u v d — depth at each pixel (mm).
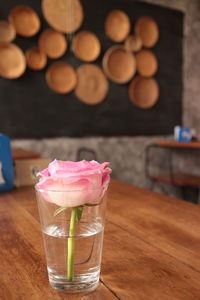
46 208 464
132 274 520
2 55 3041
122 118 3814
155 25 3939
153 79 4004
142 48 3895
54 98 3340
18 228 743
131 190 1109
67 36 3359
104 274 522
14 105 3137
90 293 464
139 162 3996
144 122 4000
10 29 3047
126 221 777
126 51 3742
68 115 3439
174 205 913
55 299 447
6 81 3078
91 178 436
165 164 4262
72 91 3443
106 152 3729
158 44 4039
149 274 519
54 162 454
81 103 3510
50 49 3262
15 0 3072
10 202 976
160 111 4121
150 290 469
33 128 3252
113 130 3764
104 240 661
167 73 4145
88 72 3518
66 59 3377
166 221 772
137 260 570
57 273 465
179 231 706
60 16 3293
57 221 463
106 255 592
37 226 755
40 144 3301
